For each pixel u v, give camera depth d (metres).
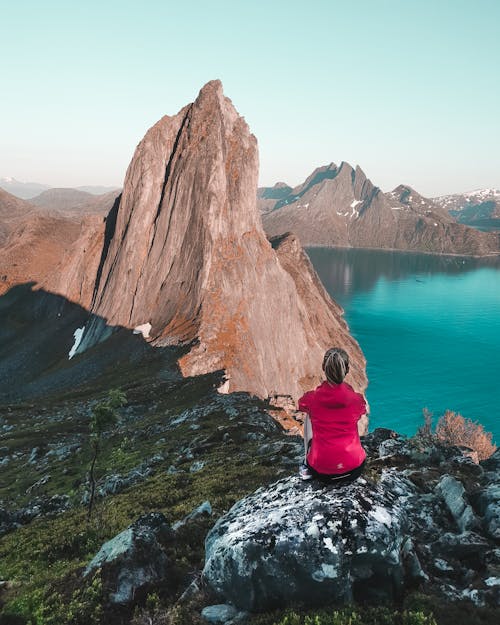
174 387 84.19
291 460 24.08
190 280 136.12
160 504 20.62
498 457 13.63
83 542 17.52
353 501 7.80
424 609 6.89
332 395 7.03
